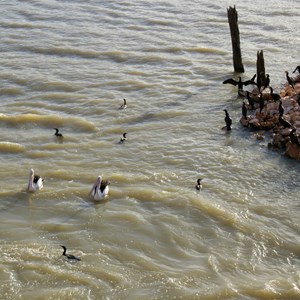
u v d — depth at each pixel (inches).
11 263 867.4
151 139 1219.9
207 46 1728.6
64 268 859.4
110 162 1137.4
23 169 1113.4
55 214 985.5
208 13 2003.0
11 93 1445.6
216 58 1646.2
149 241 919.7
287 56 1641.2
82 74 1547.7
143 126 1277.1
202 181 1066.1
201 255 888.9
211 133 1234.0
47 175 1093.8
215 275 845.8
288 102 1282.0
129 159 1147.9
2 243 911.0
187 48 1710.1
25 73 1549.0
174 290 816.9
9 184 1063.0
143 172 1101.1
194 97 1408.7
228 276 844.0
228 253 890.7
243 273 850.1
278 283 823.7
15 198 1023.6
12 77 1521.9
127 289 821.9
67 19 1972.2
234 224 948.6
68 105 1382.9
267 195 1023.0
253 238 920.9
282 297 800.3
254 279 835.4
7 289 820.0
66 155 1165.1
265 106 1293.1
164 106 1365.7
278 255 886.4
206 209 980.6
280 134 1166.3
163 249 903.7
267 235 924.0
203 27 1884.8
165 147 1185.4
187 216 973.2
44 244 911.0
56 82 1491.1
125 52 1681.8
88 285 829.2
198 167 1113.4
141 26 1903.3
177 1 2138.3
